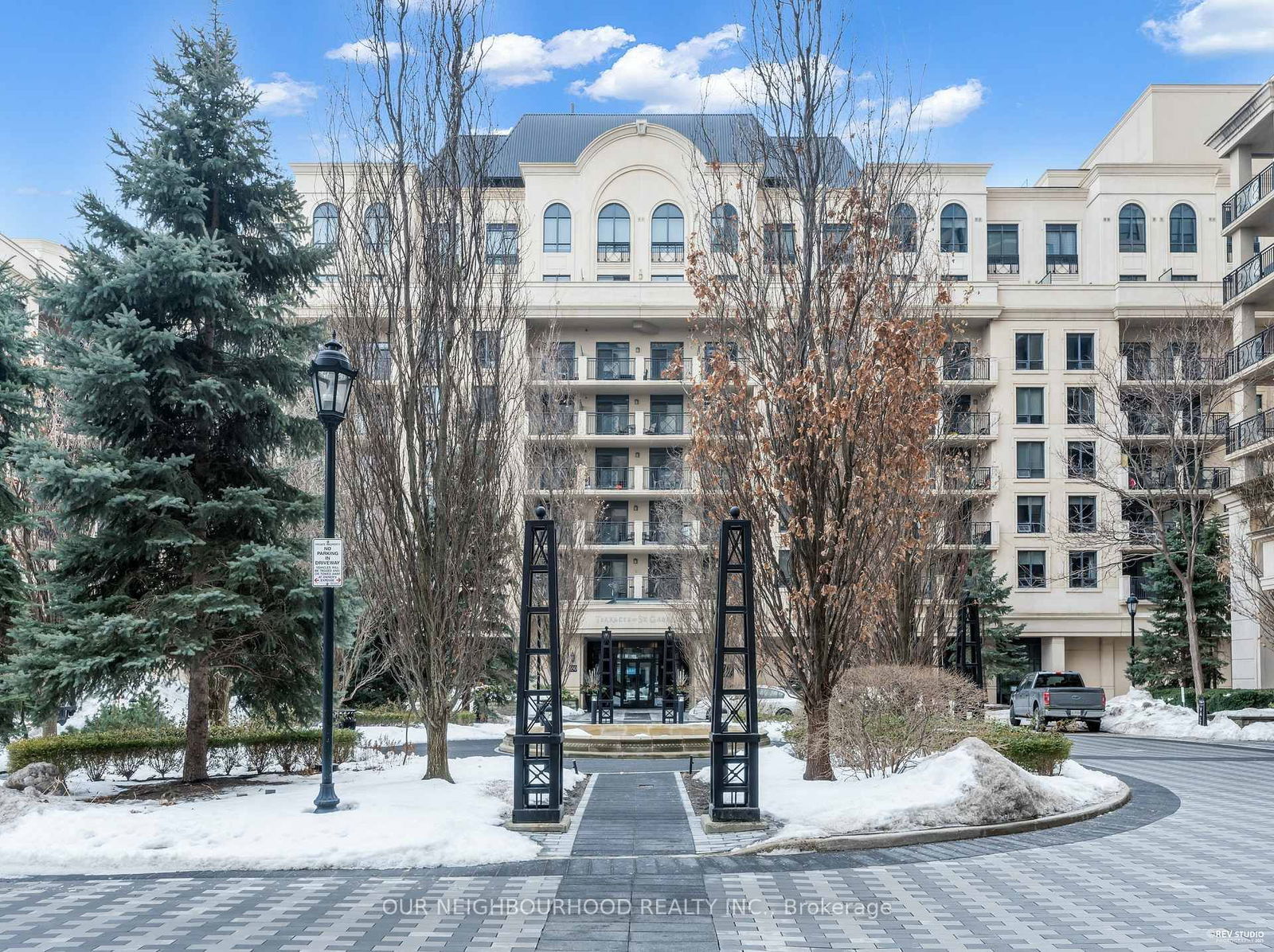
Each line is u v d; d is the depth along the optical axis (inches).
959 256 1956.2
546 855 398.9
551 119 2274.9
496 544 640.4
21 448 516.4
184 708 968.9
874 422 559.2
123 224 559.2
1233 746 1034.1
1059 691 1293.1
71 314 553.3
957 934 285.1
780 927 294.5
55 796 461.1
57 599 533.3
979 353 1964.8
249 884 350.3
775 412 592.7
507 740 935.7
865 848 411.2
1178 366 1504.7
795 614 570.6
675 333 1929.1
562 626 1252.5
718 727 458.0
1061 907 315.9
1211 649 1620.3
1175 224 1987.0
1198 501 1676.9
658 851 406.6
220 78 577.0
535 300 1863.9
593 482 1879.9
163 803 481.7
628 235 1958.7
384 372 665.6
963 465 865.5
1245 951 268.1
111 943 277.6
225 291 554.6
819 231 593.0
